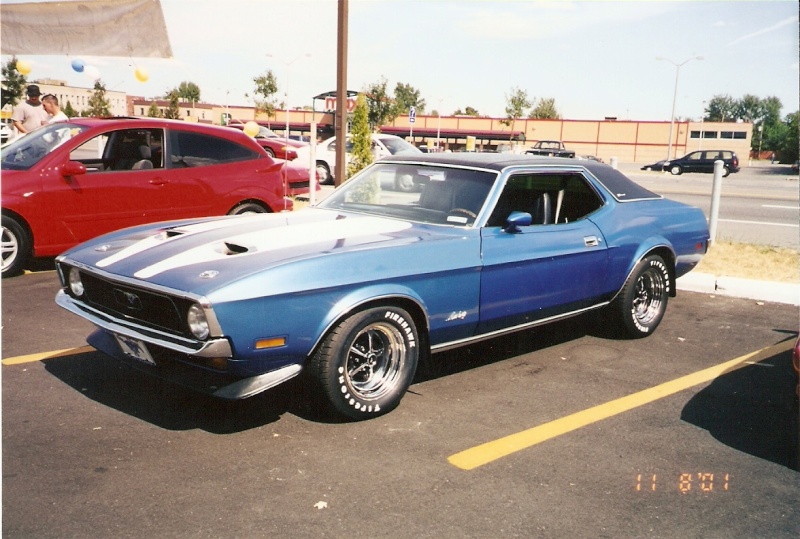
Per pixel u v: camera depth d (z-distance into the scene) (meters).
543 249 4.40
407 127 60.75
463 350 4.97
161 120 7.27
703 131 64.31
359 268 3.48
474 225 4.13
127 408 3.68
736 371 4.68
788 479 3.18
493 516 2.75
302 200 12.58
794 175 40.09
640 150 65.50
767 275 7.60
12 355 4.45
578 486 3.03
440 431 3.55
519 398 4.07
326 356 3.42
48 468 2.99
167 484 2.89
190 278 3.22
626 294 5.13
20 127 9.75
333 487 2.93
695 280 7.20
